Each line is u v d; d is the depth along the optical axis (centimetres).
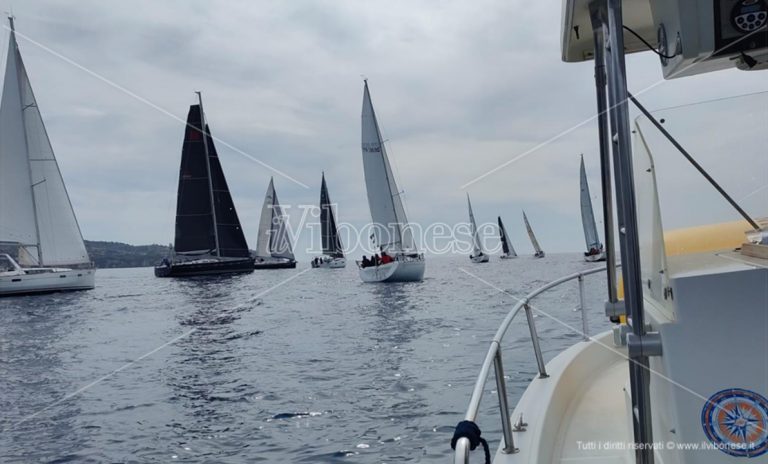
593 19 198
